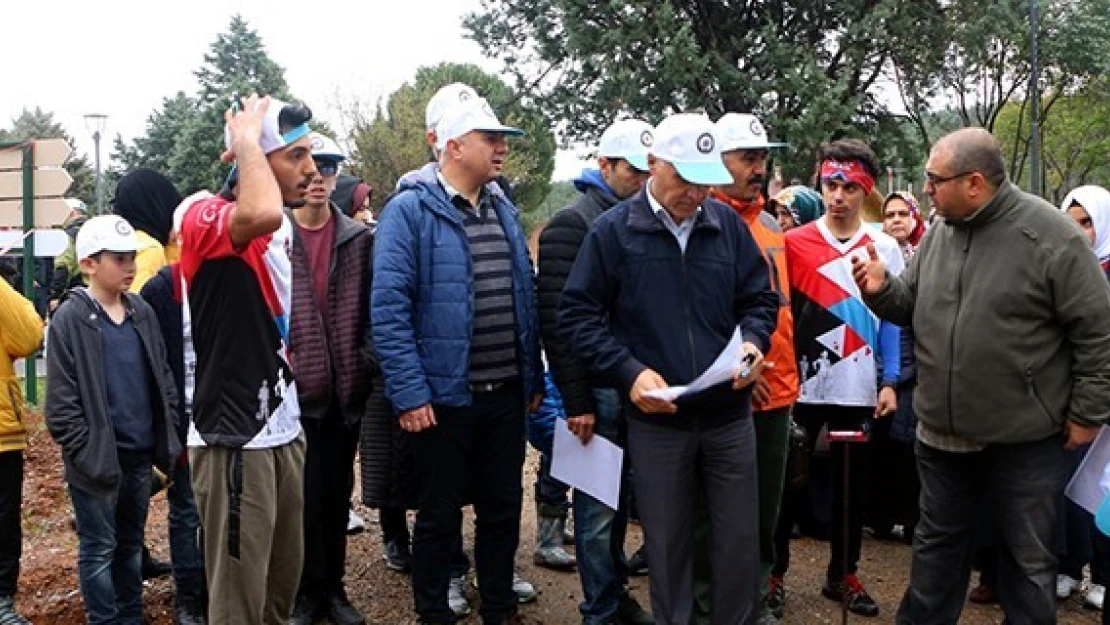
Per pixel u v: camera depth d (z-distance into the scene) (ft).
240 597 10.27
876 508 18.47
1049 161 86.58
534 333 13.58
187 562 14.10
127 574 13.69
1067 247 11.42
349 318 13.94
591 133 60.34
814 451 15.66
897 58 57.93
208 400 10.23
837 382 15.02
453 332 12.70
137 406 13.42
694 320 11.73
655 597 11.83
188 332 10.71
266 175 9.80
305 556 13.97
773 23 55.83
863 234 14.98
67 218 32.17
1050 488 11.92
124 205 15.99
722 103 56.13
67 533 19.71
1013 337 11.68
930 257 12.62
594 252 11.91
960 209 11.85
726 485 11.86
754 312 12.27
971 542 12.91
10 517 14.02
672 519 11.74
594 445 12.82
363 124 103.19
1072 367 11.78
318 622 14.49
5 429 13.80
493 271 13.12
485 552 13.43
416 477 13.38
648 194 11.91
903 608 13.41
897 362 15.33
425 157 99.40
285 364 10.57
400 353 12.38
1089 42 63.36
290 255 13.29
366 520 19.70
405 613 15.02
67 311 12.98
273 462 10.46
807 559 17.84
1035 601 11.94
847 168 14.60
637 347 11.80
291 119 10.44
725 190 13.55
